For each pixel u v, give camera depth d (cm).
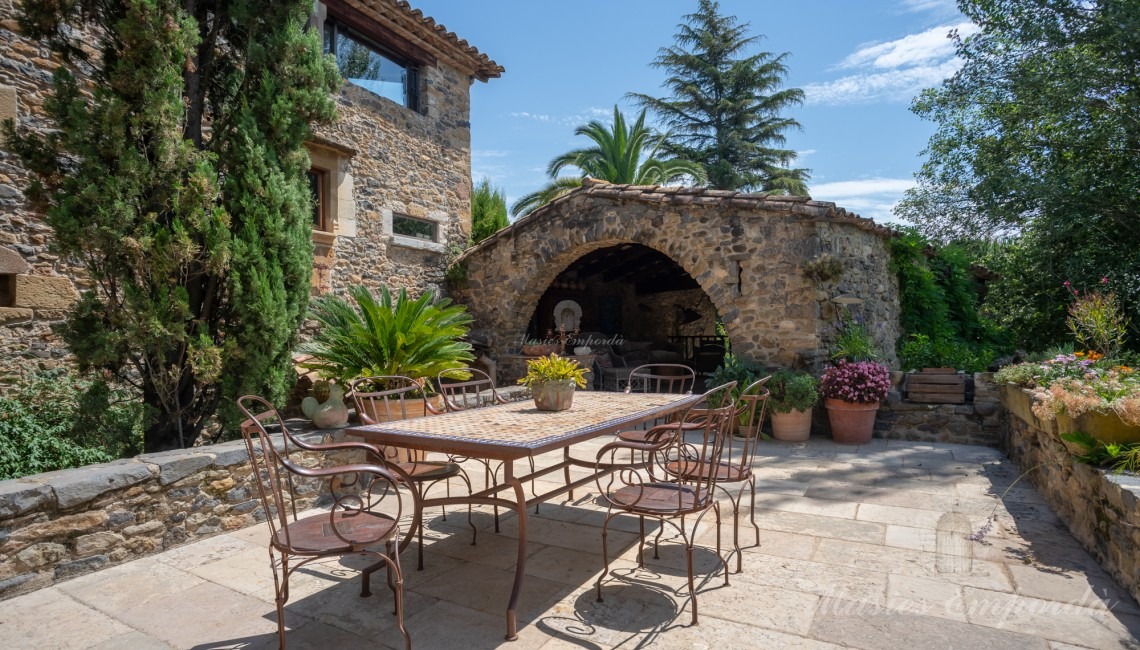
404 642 226
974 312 966
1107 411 296
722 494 424
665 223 745
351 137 752
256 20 429
